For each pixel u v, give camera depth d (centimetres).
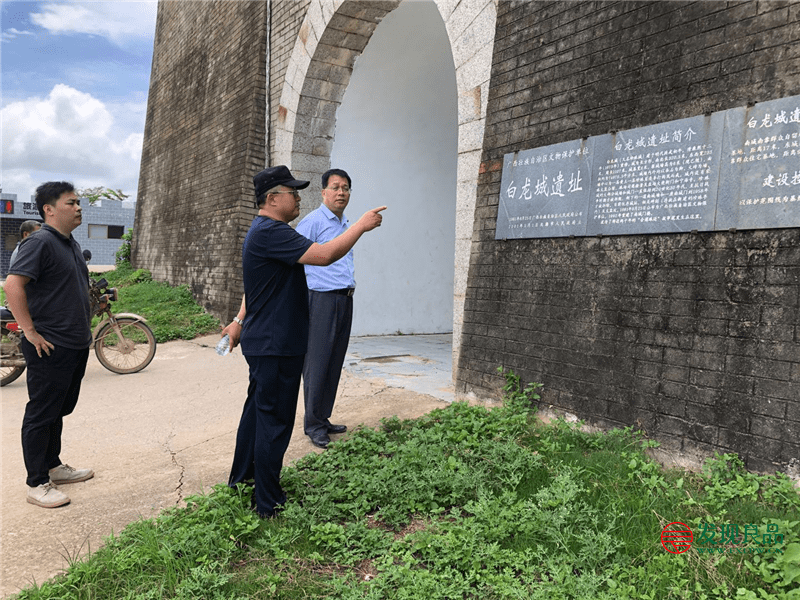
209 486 325
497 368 449
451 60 889
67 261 312
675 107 343
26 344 301
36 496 304
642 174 356
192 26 1266
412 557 243
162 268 1298
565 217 404
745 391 296
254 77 941
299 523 270
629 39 373
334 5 739
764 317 292
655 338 342
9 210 3584
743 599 200
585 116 398
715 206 316
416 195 992
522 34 454
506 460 326
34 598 217
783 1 296
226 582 226
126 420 458
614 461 317
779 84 295
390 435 399
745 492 270
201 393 545
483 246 476
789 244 285
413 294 1005
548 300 414
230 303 930
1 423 458
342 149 899
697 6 336
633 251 360
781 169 289
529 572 229
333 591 225
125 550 246
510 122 460
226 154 1016
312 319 401
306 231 416
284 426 284
